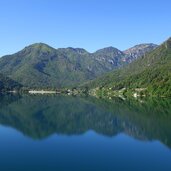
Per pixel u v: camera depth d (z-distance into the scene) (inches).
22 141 4261.8
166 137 4520.2
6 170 3065.9
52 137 4552.2
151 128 5221.5
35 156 3535.9
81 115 7155.5
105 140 4352.9
